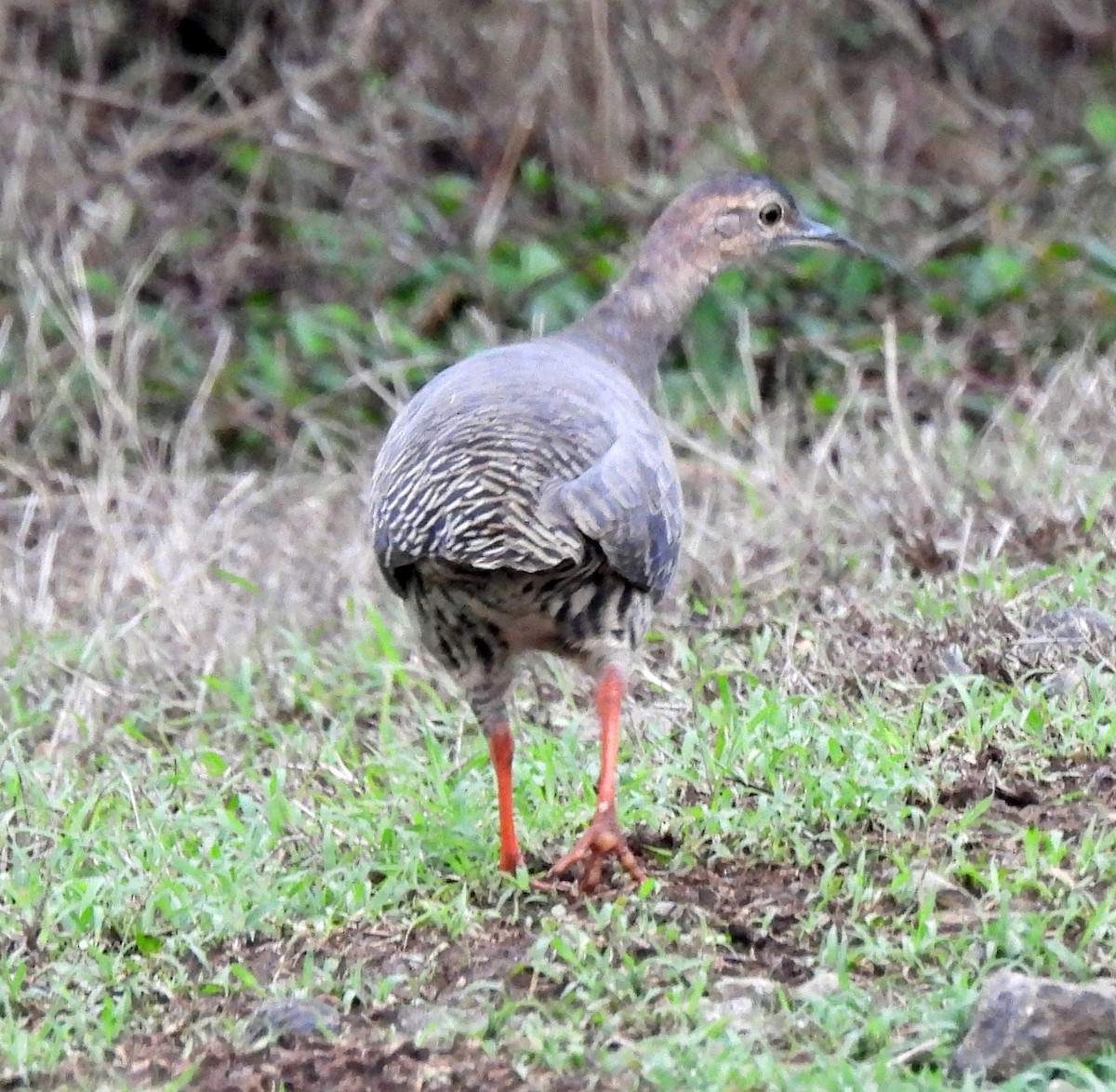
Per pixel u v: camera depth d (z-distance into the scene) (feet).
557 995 25.84
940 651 35.58
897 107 63.82
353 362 53.62
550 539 27.50
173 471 50.52
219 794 33.37
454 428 28.73
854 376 51.62
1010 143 62.44
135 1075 24.38
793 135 63.05
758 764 31.48
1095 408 46.42
